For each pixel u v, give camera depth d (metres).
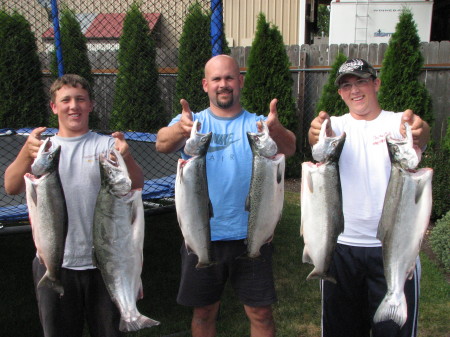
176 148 2.78
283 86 7.95
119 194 2.33
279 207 2.55
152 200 4.63
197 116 2.84
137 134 7.03
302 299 4.14
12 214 3.92
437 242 4.73
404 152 2.34
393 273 2.41
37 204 2.33
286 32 10.27
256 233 2.54
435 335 3.55
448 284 4.37
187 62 7.61
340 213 2.46
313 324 3.73
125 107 8.17
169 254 5.33
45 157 2.31
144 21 8.05
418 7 9.51
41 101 8.17
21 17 7.89
